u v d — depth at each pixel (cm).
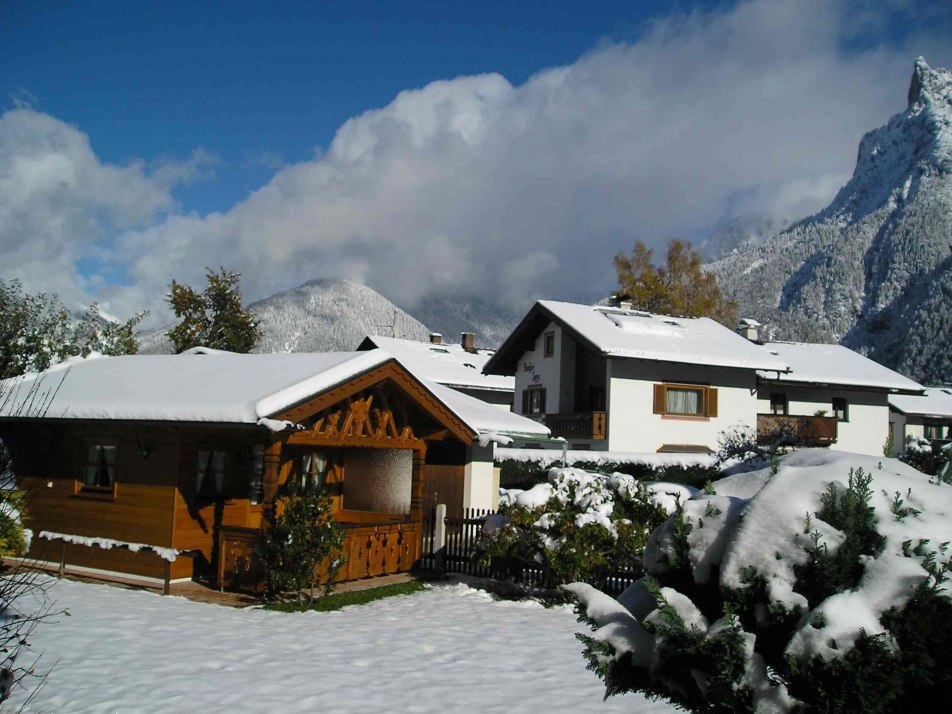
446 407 1647
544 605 1373
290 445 1644
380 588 1456
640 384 3497
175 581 1391
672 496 1523
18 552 1134
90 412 1409
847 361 4478
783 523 395
